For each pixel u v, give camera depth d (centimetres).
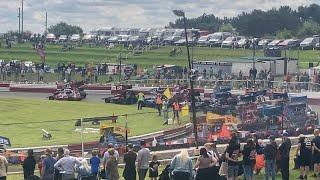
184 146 3969
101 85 9319
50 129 5397
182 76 9356
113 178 2470
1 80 9912
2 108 7125
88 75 9825
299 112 5150
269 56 11656
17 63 10475
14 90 9400
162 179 2475
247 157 2494
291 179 2670
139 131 5244
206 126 4353
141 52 14888
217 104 6259
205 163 2142
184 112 5578
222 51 14812
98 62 12938
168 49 15488
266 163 2598
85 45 17850
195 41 16450
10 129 5406
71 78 10006
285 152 2606
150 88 8869
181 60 13312
